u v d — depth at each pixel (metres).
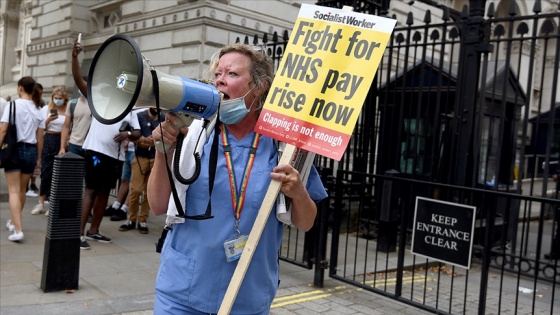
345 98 2.02
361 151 7.89
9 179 5.73
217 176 2.01
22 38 20.20
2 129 5.60
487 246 4.03
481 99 6.66
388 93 7.32
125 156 7.17
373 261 6.18
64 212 4.35
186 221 2.04
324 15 2.18
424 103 7.81
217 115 1.92
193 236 2.02
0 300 4.02
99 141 5.82
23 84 5.83
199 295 1.99
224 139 2.08
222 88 2.01
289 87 2.12
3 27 21.30
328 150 1.99
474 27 6.61
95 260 5.39
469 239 4.10
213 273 1.99
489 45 6.52
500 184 7.72
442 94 7.66
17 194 5.78
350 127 1.98
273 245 2.12
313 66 2.12
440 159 7.31
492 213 4.13
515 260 6.84
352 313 4.41
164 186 2.07
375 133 7.91
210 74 2.15
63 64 14.73
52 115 7.35
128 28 11.23
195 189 2.02
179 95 1.74
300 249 6.47
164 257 2.10
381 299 4.88
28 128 5.78
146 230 6.78
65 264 4.37
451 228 4.21
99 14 13.77
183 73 9.51
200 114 1.82
